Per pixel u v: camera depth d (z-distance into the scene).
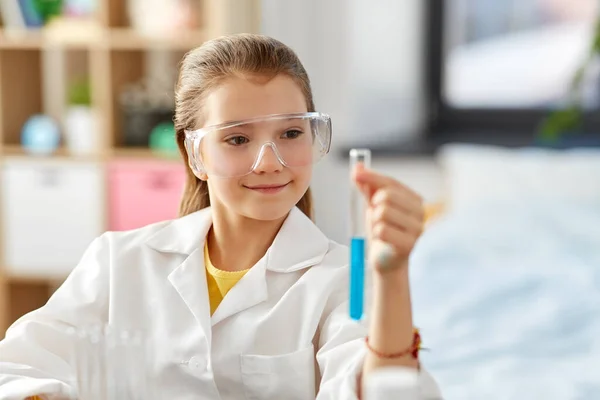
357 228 1.03
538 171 3.71
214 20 3.75
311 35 3.96
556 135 4.16
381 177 0.96
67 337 1.22
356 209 1.03
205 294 1.22
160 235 1.30
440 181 4.07
